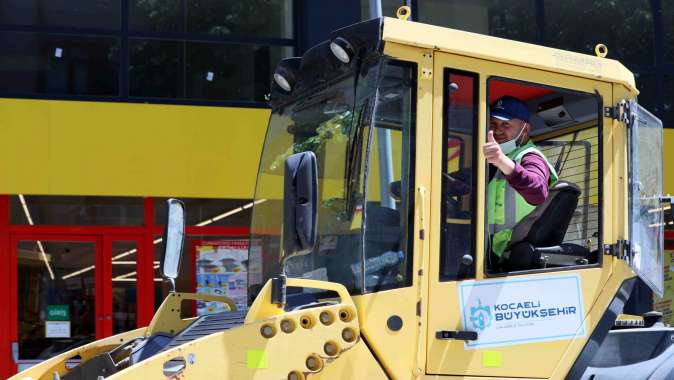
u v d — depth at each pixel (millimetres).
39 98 12977
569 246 5328
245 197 13047
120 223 13438
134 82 13289
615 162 5422
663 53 14602
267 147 5832
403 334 4680
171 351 4371
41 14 13211
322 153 5141
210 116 13062
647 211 5738
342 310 4570
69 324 13344
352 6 13484
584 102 5555
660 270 5855
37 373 5785
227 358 4414
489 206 5199
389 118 4809
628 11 14562
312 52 5355
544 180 5164
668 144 14258
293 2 13789
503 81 5125
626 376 5297
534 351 4984
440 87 4922
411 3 14000
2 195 13148
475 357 4828
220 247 13430
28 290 13258
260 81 13609
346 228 4805
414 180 4805
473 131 4984
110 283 13375
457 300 4828
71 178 12688
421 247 4762
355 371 4586
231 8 13664
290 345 4477
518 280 5008
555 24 14367
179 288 13344
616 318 5242
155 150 12898
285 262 4836
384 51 4805
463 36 4988
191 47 13492
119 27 13352
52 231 13312
